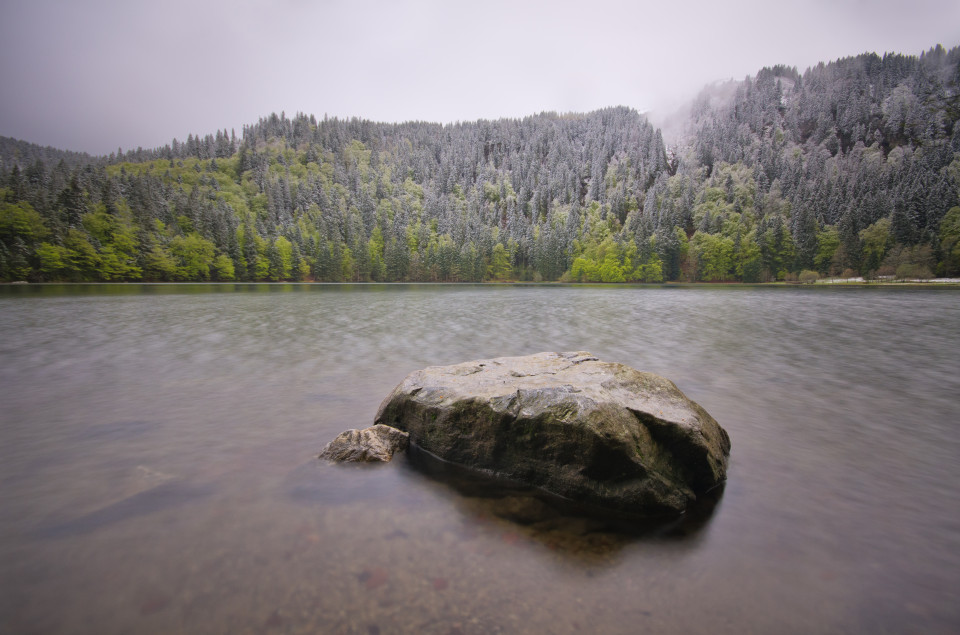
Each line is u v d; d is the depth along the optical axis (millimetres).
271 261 116500
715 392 11594
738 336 22047
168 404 10102
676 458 6059
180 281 101938
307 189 183125
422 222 179750
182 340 20094
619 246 130250
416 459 6934
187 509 5191
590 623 3553
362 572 4094
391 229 156625
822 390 11812
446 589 3904
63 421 8758
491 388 7066
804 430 8648
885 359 16141
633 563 4391
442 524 5023
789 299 52500
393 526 4934
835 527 5117
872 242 106312
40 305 39750
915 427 8836
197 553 4316
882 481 6383
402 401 7738
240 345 18750
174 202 128625
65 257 84250
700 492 6027
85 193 102375
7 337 20875
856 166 174000
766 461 7098
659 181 182625
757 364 15203
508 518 5230
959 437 8281
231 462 6672
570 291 80250
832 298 53844
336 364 14836
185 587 3826
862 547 4707
